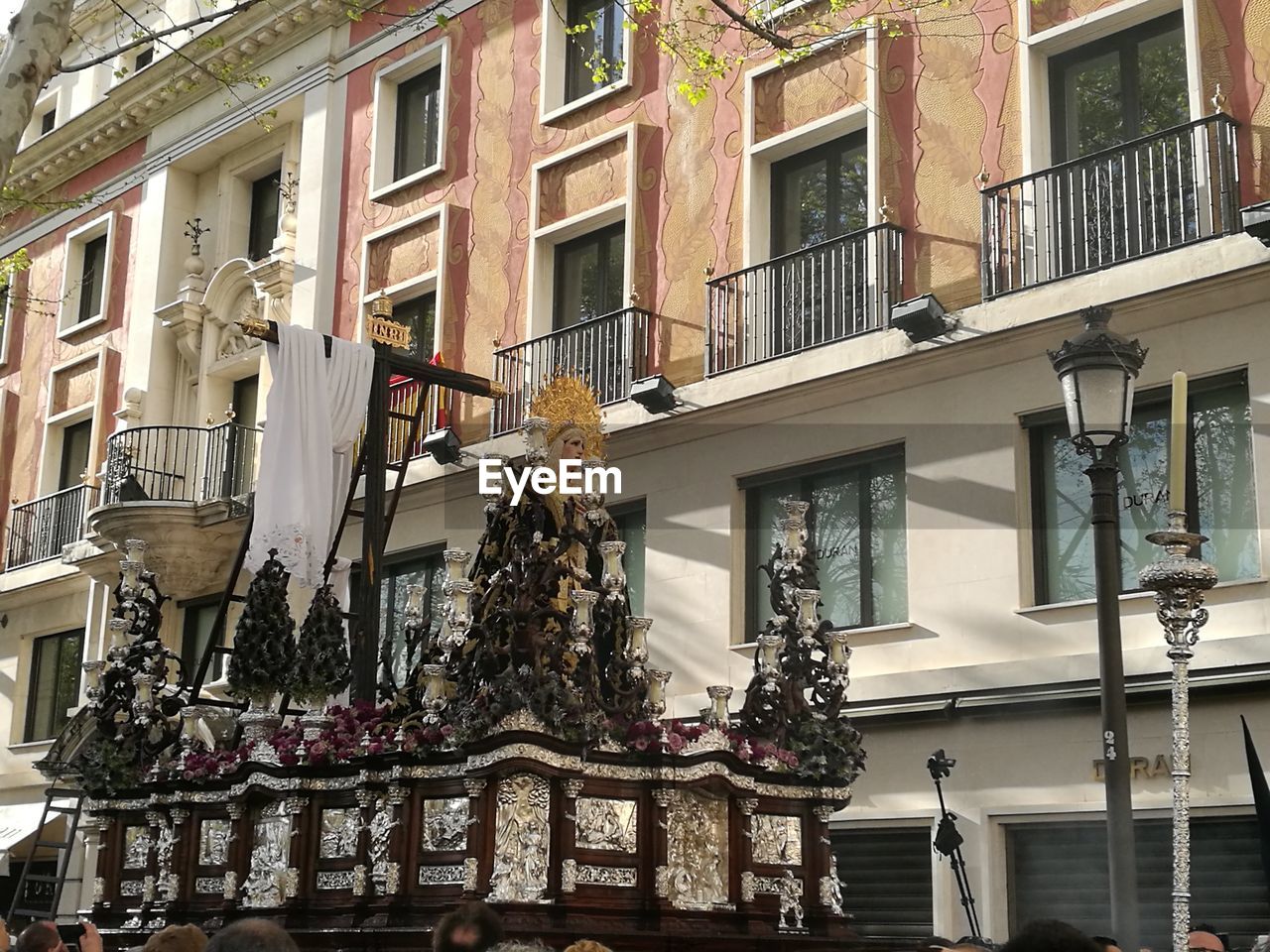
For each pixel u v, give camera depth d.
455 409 21.27
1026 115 15.81
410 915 9.02
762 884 9.74
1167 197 14.24
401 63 23.28
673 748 9.26
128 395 25.73
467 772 8.86
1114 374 8.56
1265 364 13.68
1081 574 14.79
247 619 11.09
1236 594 13.51
